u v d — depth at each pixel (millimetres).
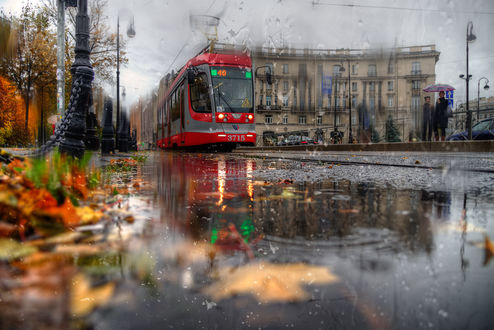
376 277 779
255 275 804
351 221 1362
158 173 3729
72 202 1305
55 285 730
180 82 12203
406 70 46281
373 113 42812
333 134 25844
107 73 20781
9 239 1058
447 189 2322
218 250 993
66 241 1054
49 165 1323
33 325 581
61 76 8094
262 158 7457
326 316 611
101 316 617
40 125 20797
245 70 11023
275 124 43938
